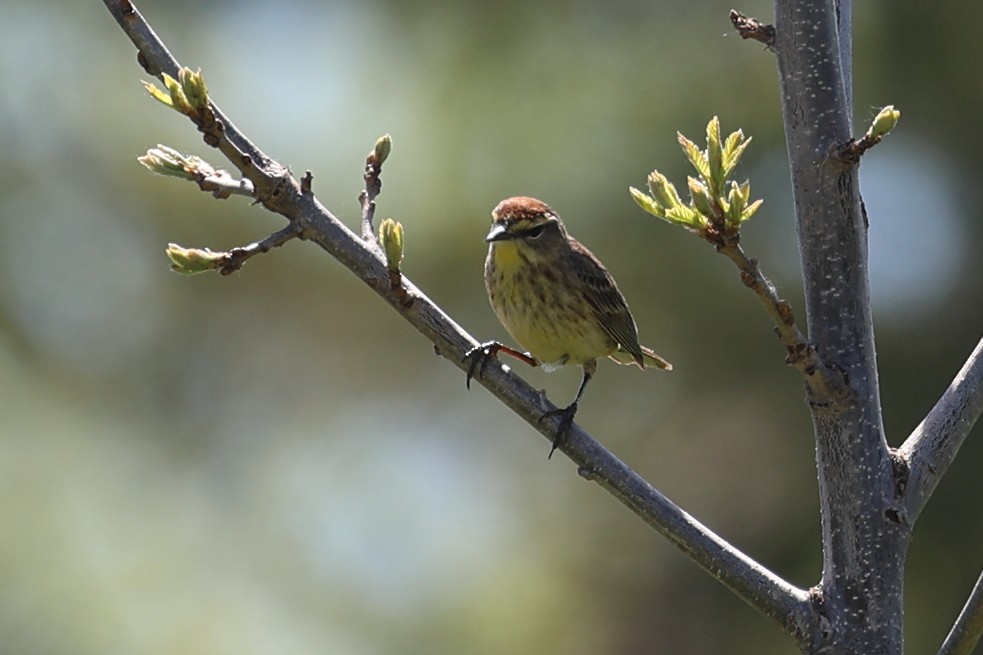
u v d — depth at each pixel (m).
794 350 5.55
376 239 6.37
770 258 13.79
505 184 13.48
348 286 15.10
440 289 13.68
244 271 14.93
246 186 5.94
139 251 15.10
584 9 13.92
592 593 15.40
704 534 5.97
